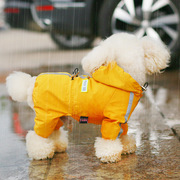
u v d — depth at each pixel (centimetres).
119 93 235
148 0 520
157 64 241
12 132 318
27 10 598
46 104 242
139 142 278
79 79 247
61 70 551
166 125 319
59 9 556
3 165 245
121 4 528
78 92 239
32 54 657
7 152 270
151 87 472
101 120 249
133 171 225
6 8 628
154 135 293
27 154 265
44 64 587
